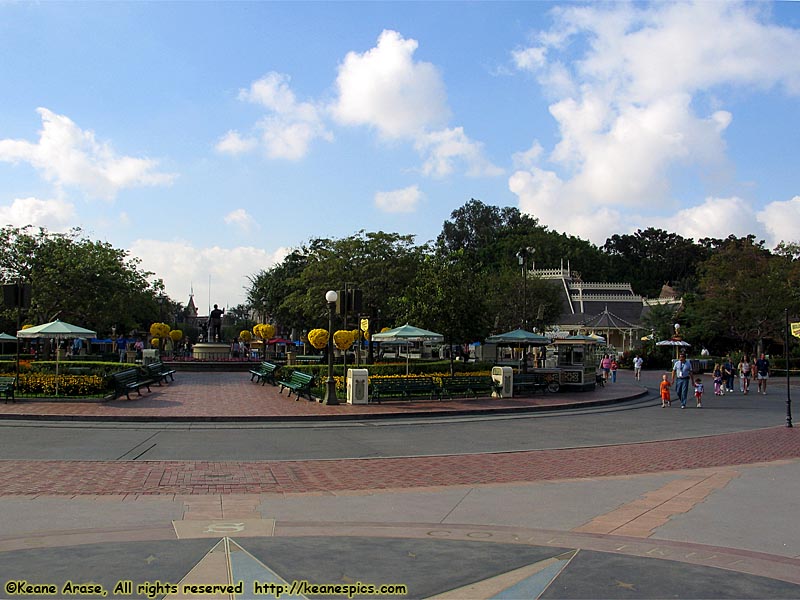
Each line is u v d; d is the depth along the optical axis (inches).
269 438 621.0
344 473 455.8
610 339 3284.9
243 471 454.6
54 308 1652.3
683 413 924.0
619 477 449.4
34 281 1615.4
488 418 812.6
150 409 781.3
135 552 263.7
